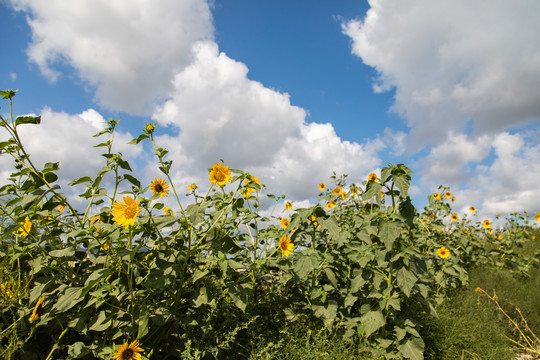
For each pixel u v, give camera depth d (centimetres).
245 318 312
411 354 292
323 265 336
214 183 283
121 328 238
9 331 229
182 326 285
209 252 301
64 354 249
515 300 545
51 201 243
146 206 254
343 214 551
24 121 233
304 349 292
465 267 700
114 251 249
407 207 287
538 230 998
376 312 305
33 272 246
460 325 420
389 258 306
